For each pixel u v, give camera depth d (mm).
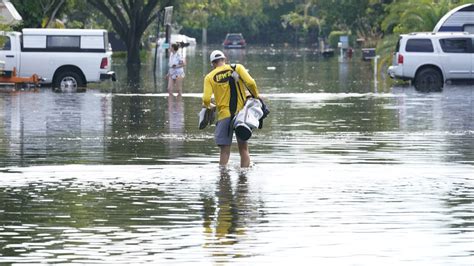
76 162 33812
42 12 105938
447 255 20766
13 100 60781
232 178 30312
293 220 24156
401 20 95875
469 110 53812
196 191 28125
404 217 24484
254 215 24766
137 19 123312
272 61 139625
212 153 36062
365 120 48594
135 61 123625
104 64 73250
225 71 32156
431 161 33875
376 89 73312
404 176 30609
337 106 57219
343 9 169250
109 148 37531
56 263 20234
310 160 34188
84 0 123062
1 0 88938
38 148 37500
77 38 73125
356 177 30422
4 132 43031
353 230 23062
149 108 55781
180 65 66562
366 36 173000
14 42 72375
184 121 48250
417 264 20062
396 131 43500
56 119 48969
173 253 21016
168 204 26219
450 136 41469
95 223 23922
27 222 24031
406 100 61594
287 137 41281
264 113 32312
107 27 161250
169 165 33031
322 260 20406
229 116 32281
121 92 69625
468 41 77312
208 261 20359
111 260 20469
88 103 59094
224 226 23562
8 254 20938
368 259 20484
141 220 24250
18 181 29891
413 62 77250
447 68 77125
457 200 26641
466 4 83562
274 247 21484
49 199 26969
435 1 101188
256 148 37562
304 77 92812
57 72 73125
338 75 96375
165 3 129875
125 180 30016
